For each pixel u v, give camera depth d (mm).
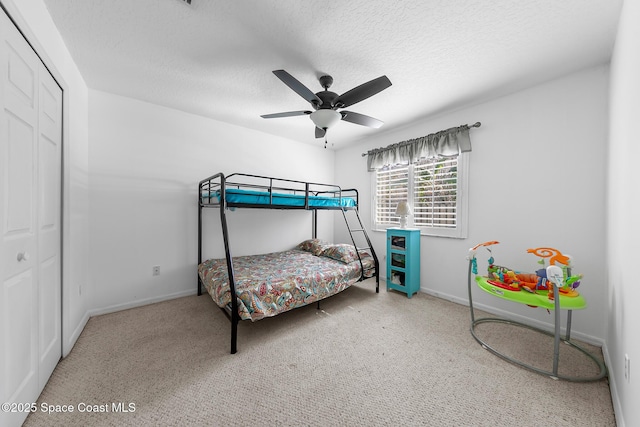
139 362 1795
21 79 1252
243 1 1442
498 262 2643
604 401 1456
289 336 2201
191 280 3221
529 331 2291
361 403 1439
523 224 2471
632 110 1271
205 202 3148
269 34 1729
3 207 1099
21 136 1258
